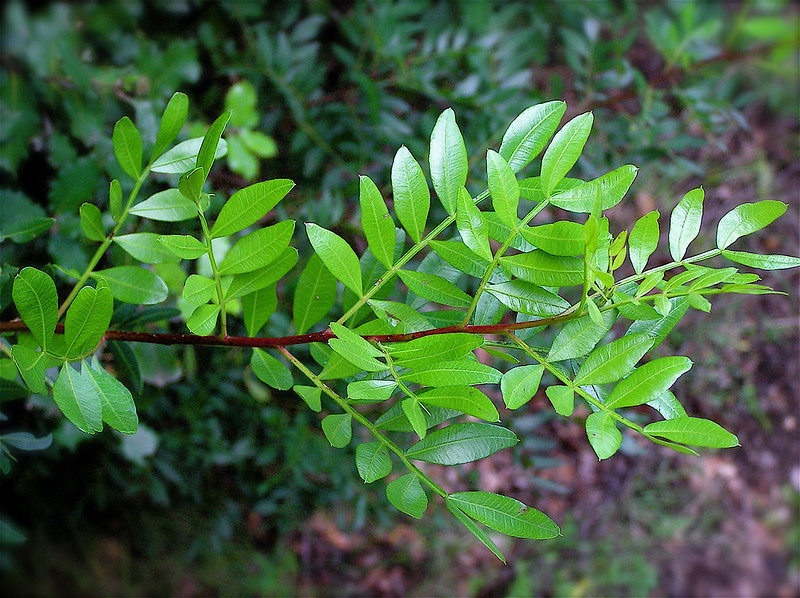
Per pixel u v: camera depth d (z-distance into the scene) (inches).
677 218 9.2
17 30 15.0
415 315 9.8
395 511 27.0
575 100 27.2
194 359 19.9
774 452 39.6
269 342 10.4
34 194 16.2
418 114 21.9
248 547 31.8
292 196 21.1
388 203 21.1
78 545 28.2
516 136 9.3
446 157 9.2
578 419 22.3
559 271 9.1
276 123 20.8
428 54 21.9
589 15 23.8
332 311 16.4
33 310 8.8
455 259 9.5
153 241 11.2
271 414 23.1
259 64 19.6
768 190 35.9
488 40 21.7
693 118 22.1
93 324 9.2
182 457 25.0
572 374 10.2
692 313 35.3
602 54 22.0
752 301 36.9
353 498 26.0
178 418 23.7
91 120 15.6
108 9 16.5
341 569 34.0
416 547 35.0
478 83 21.3
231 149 18.5
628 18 23.3
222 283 11.1
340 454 23.5
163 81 16.9
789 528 41.2
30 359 9.1
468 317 9.6
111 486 24.9
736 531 39.8
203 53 19.6
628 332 9.9
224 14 19.8
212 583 31.4
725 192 35.2
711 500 39.4
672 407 9.3
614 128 22.2
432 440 9.4
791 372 38.1
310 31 21.0
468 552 36.0
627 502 37.9
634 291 9.7
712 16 20.9
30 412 16.9
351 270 9.5
